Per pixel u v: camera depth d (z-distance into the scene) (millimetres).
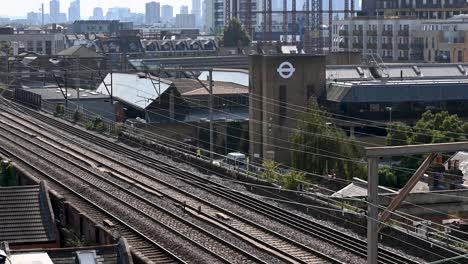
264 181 63062
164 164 74750
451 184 63531
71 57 131875
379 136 95250
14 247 43750
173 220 53531
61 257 34688
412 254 45875
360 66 113125
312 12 192875
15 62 137875
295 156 75938
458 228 51938
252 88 96000
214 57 180750
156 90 106250
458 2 179750
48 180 66312
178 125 103250
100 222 52281
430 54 155250
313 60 95875
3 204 46625
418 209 57000
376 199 32094
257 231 50688
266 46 192625
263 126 94812
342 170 73812
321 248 46625
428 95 99250
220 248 46875
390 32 163750
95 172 70188
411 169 71250
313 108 80375
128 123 104375
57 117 108500
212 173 70938
